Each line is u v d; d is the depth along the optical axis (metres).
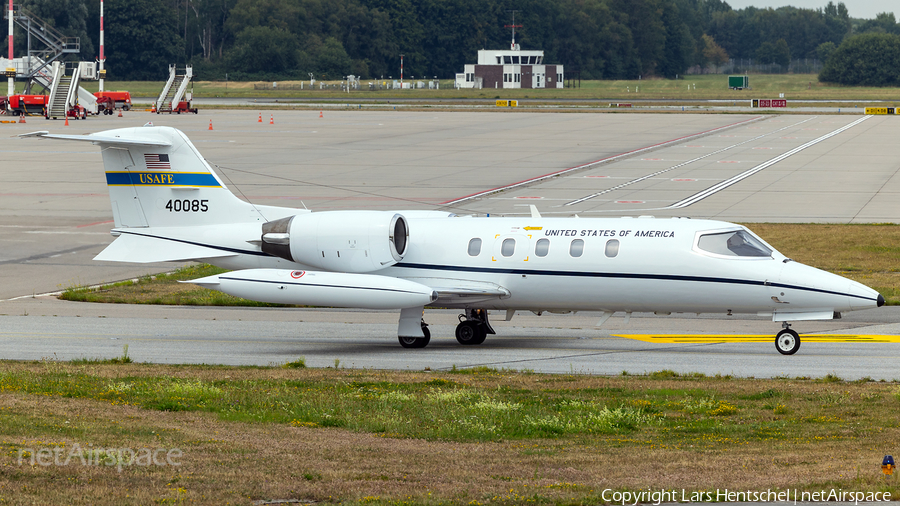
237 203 97.75
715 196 196.25
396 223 93.38
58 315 105.38
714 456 46.50
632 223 88.69
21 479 40.19
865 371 75.19
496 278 90.00
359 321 105.25
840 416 57.25
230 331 98.00
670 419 57.06
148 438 48.47
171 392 62.91
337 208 183.38
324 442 49.28
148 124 99.25
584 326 101.75
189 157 97.75
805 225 159.62
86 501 37.47
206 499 38.22
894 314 104.19
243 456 45.28
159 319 104.56
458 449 48.28
